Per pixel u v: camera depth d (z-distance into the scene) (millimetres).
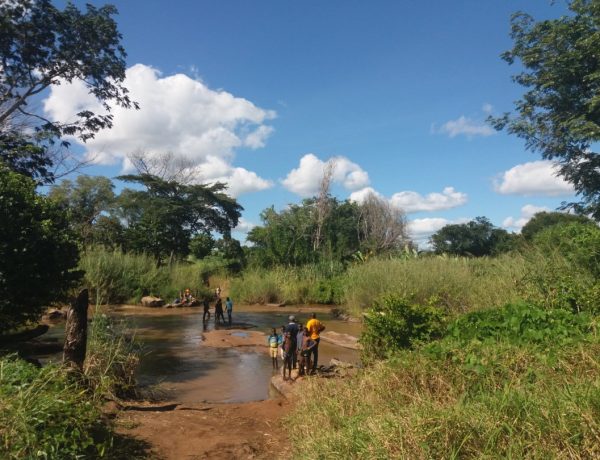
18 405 4680
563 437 3834
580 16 21922
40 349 13023
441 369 6371
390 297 11172
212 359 13820
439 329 10414
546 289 11195
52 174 19500
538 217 61062
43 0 19125
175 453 6027
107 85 21531
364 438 4777
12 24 19016
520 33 23734
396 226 56219
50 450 4512
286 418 7215
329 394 7289
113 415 7094
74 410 5395
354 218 56781
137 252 44750
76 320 7914
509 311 8680
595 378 5051
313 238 46562
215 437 6691
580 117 21703
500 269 15953
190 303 30000
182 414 7832
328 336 17750
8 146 18297
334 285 31906
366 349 10773
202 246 52906
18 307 10227
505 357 6305
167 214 50031
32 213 10227
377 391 6543
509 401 4617
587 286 10391
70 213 11703
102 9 20672
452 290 16891
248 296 31766
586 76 21484
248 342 16562
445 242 64688
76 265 11125
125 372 9086
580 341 6262
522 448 3844
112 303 28234
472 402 5023
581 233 12977
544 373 5535
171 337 17891
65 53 20562
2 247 9203
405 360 6992
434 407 4895
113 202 57594
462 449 4047
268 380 11305
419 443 4145
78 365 7797
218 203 56000
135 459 5645
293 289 32156
